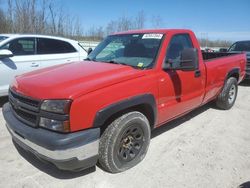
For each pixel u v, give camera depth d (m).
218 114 6.33
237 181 3.64
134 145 3.86
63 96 3.10
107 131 3.50
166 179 3.64
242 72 7.03
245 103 7.50
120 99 3.48
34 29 21.73
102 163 3.60
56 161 3.11
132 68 4.04
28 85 3.49
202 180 3.64
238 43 12.34
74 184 3.50
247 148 4.61
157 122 4.28
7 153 4.20
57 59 7.50
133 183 3.54
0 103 6.91
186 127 5.46
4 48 6.59
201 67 5.14
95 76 3.62
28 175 3.65
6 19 21.91
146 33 4.65
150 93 3.90
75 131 3.15
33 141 3.21
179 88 4.52
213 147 4.59
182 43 4.75
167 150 4.43
